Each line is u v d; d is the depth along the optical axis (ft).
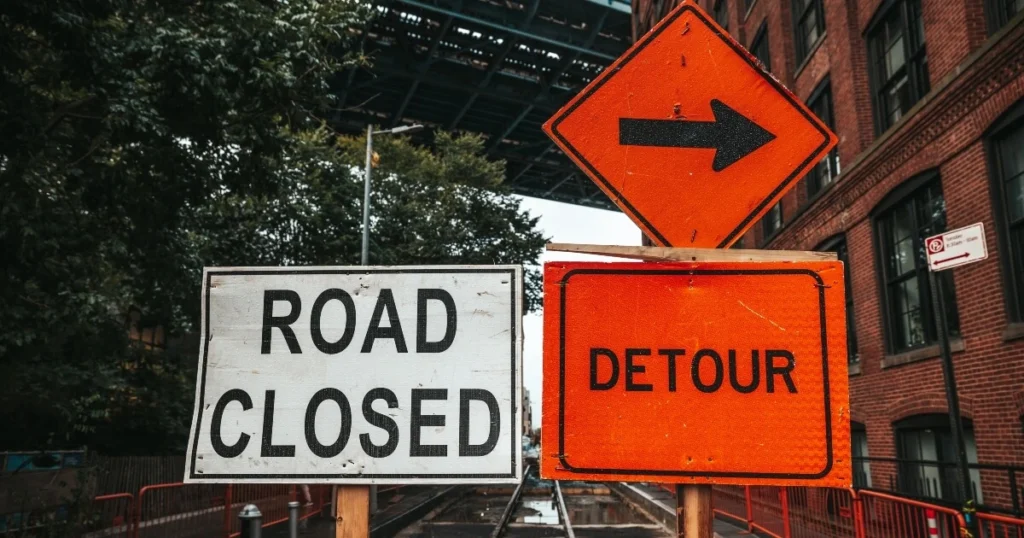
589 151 9.84
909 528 22.88
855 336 46.96
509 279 9.40
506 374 9.19
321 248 78.13
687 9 10.00
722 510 45.37
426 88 178.60
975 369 32.63
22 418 45.88
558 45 158.10
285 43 36.19
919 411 37.47
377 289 9.46
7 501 28.71
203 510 36.04
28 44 34.88
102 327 43.16
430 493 70.90
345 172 84.48
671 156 9.82
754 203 9.73
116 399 57.11
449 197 101.76
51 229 31.83
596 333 8.99
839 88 48.62
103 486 38.83
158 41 32.65
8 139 29.84
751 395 8.75
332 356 9.33
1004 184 31.65
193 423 9.21
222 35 35.19
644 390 8.85
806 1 57.47
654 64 9.95
